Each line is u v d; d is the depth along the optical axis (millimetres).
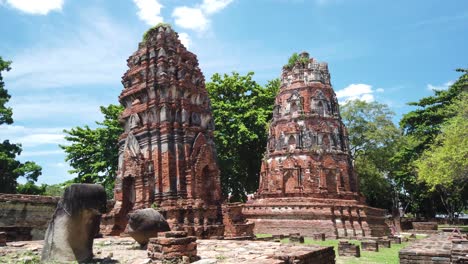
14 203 25031
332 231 39812
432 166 38031
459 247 13430
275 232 41781
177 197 28141
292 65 51500
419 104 58625
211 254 15305
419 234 45500
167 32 32656
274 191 45719
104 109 47250
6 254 15305
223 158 50656
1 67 42000
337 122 48406
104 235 27734
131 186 30188
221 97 54094
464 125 35000
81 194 13539
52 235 13422
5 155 38719
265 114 53406
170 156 28828
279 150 47312
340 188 44625
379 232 43094
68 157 45344
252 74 54625
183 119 30109
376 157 60250
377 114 62156
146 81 30969
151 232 17672
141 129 30094
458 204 67875
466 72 54188
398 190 65688
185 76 31844
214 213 28188
